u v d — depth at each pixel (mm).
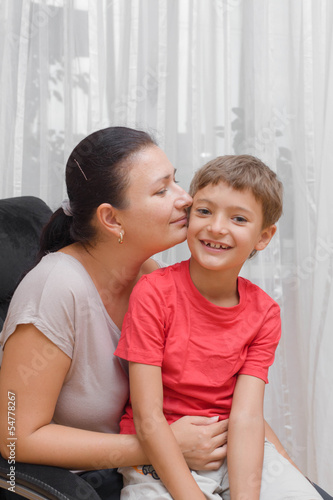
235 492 927
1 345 998
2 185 1775
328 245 1768
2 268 1199
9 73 1761
